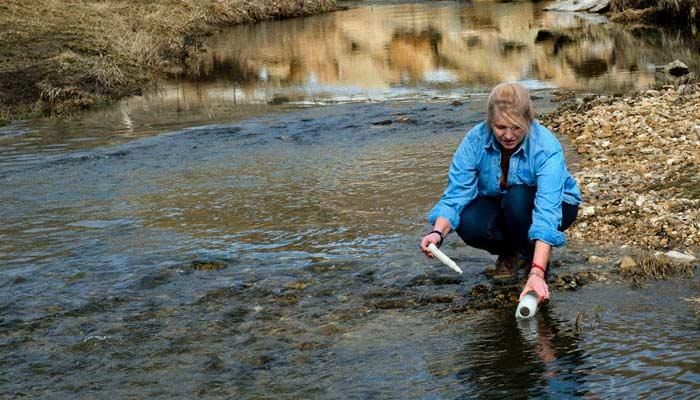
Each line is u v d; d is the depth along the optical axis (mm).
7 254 6984
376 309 5410
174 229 7535
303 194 8609
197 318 5406
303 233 7227
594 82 15852
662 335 4688
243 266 6387
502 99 4980
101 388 4527
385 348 4816
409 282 5840
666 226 6621
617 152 9375
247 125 13203
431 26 26906
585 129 10695
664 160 8734
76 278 6270
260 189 8914
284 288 5855
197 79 18594
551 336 4809
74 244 7191
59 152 11539
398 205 7980
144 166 10461
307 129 12656
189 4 29469
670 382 4117
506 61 19328
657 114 10945
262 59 21344
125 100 16203
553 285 5605
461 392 4207
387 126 12570
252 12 31016
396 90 16391
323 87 17094
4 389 4551
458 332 4977
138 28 24078
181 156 11023
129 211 8242
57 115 14656
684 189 7566
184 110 14883
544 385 4203
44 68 17484
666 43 20438
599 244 6480
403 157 10156
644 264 5820
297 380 4480
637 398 3988
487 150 5266
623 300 5273
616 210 7133
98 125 13609
